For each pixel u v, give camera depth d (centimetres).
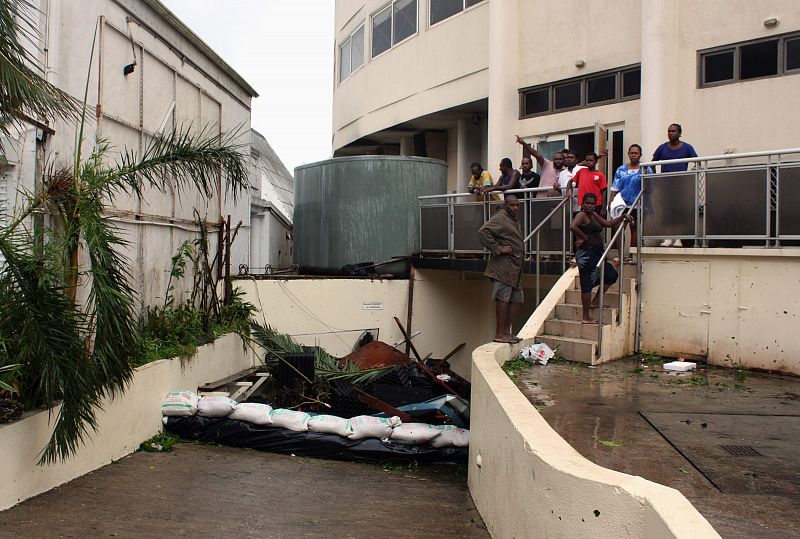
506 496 516
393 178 1515
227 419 914
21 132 736
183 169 827
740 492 424
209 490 705
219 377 1145
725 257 844
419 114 1811
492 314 1545
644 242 924
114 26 934
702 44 1157
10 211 732
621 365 847
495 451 568
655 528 313
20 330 599
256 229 2031
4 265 613
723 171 851
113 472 739
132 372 761
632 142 1266
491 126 1485
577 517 377
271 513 642
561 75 1384
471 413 745
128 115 990
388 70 1952
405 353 1420
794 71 1061
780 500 411
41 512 596
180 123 1195
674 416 610
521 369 814
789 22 1062
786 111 1065
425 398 1035
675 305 887
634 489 342
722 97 1133
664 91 1173
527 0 1452
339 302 1435
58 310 607
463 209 1373
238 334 1242
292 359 1114
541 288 1238
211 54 1320
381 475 818
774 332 803
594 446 522
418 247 1518
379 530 600
